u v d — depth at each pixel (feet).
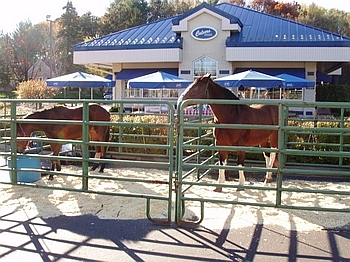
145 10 174.81
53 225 15.31
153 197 15.62
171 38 74.54
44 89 99.19
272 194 20.57
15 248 13.02
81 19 183.62
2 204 18.20
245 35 72.79
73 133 24.52
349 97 78.54
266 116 22.04
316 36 69.31
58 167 24.53
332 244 13.38
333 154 13.92
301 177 25.66
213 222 15.65
